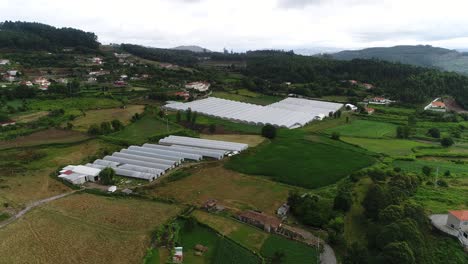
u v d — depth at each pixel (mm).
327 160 111125
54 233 65000
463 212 67062
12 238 62969
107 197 81875
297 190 88312
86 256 58281
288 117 177125
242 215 72500
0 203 75812
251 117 173250
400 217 64938
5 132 127000
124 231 66438
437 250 61688
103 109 173875
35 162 101812
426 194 85375
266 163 107250
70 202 78312
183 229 68000
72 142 119125
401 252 53406
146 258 57719
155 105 190125
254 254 60625
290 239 66000
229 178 96438
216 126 156375
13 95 180875
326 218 71062
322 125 171625
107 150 114438
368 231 67312
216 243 63719
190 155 110312
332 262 59250
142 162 103125
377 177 94250
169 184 91375
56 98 188750
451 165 113938
